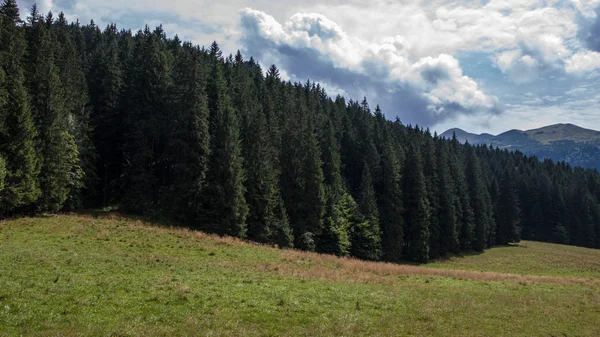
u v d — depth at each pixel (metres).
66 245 30.23
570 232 124.88
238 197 55.38
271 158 64.56
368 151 85.25
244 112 69.00
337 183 73.50
